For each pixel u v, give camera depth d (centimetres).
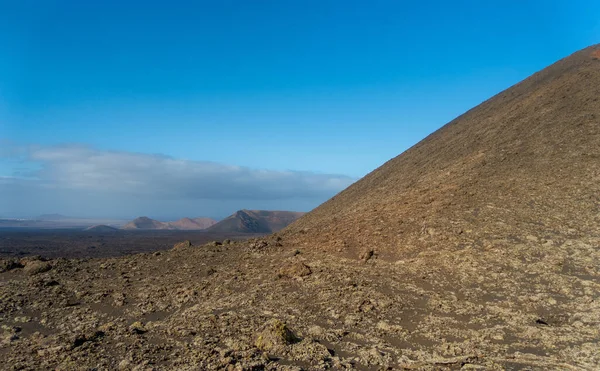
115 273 2323
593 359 1070
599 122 3127
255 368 1006
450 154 4150
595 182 2402
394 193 3500
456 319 1397
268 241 2844
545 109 3912
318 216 4453
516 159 3114
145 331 1377
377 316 1438
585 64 4953
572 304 1451
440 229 2297
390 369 1040
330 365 1054
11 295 1875
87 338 1290
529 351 1143
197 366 1027
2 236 12950
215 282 1984
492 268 1800
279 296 1692
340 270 1959
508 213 2316
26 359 1146
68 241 11369
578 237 1952
